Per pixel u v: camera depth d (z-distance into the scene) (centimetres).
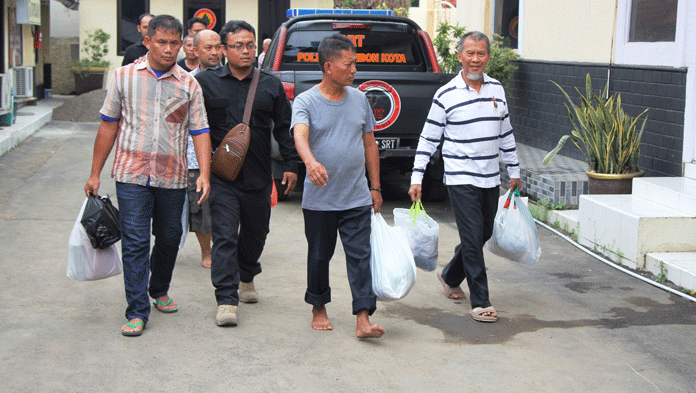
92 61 1986
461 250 514
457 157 493
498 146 504
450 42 1368
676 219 611
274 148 838
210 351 434
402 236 464
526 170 841
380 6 1819
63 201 838
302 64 862
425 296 550
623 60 851
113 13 1988
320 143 448
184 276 585
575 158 966
